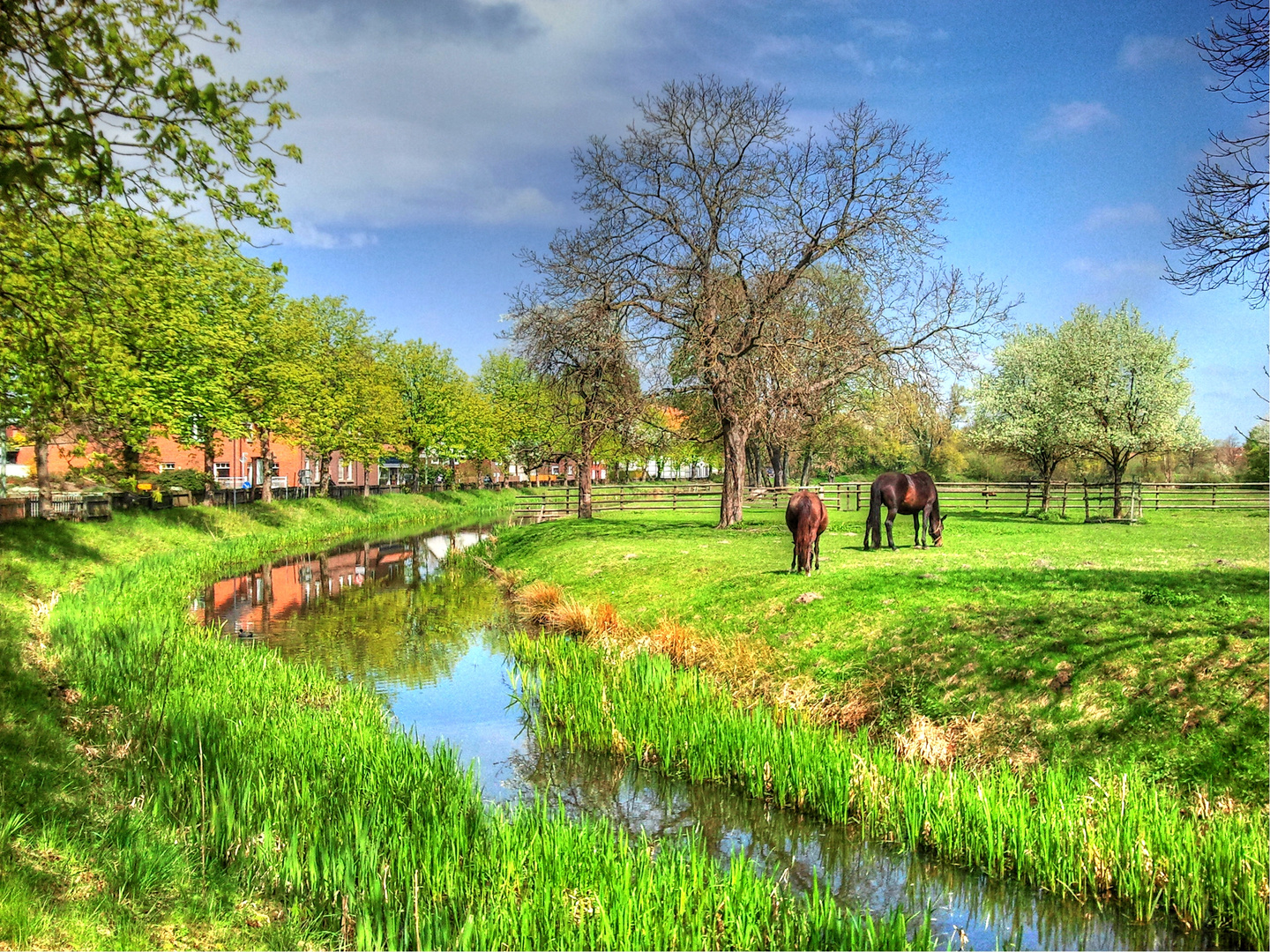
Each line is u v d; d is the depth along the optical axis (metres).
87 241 10.02
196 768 9.78
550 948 6.43
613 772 11.64
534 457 36.16
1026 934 7.61
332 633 21.42
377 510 61.59
